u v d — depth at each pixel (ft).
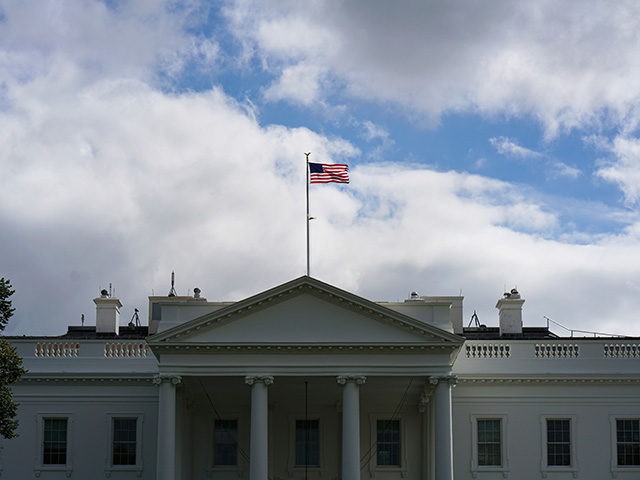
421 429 215.72
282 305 196.54
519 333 245.24
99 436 213.25
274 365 195.31
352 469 191.62
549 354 214.90
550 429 213.46
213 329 195.42
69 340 215.92
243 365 195.00
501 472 211.41
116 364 214.90
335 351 195.31
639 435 213.46
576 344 215.10
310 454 217.15
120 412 213.87
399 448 216.13
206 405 216.74
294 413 218.18
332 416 218.18
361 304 194.90
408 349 195.11
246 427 216.95
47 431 213.87
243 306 194.49
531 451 212.23
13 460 212.02
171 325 200.03
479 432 213.25
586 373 212.64
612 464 211.82
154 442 212.64
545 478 211.41
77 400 214.28
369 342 194.39
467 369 213.87
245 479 214.69
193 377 196.85
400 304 202.90
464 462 211.82
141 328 256.32
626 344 214.90
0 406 178.29
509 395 213.87
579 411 213.66
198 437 216.33
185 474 208.95
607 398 213.87
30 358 214.48
